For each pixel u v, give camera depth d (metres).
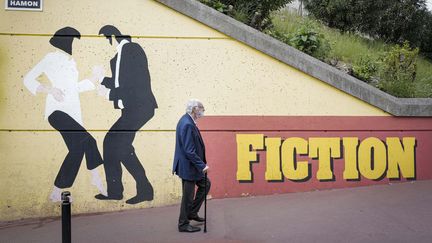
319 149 7.45
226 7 8.24
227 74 7.41
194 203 6.09
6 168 7.27
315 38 8.28
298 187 7.43
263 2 8.59
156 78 7.41
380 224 5.86
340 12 12.50
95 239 5.95
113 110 7.37
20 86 7.31
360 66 8.48
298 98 7.43
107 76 7.37
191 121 5.87
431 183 7.43
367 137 7.48
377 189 7.30
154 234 5.98
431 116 7.54
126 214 7.09
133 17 7.39
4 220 7.24
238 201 7.18
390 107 7.46
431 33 13.12
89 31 7.36
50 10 7.34
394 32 12.86
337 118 7.44
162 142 7.39
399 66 8.40
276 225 6.00
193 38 7.42
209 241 5.57
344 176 7.47
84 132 7.34
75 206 7.31
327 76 7.39
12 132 7.29
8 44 7.31
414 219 6.00
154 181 7.36
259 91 7.42
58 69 7.34
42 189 7.30
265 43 7.36
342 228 5.77
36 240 6.24
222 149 7.39
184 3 7.36
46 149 7.31
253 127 7.41
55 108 7.32
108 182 7.34
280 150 7.42
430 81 9.02
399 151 7.52
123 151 7.36
